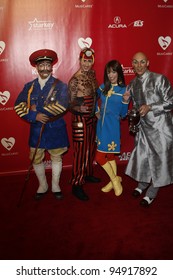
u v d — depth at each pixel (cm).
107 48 379
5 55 366
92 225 289
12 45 363
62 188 362
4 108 385
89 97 305
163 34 386
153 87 278
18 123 393
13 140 399
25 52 368
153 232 277
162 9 378
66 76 383
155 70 396
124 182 373
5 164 406
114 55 383
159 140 289
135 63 279
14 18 355
